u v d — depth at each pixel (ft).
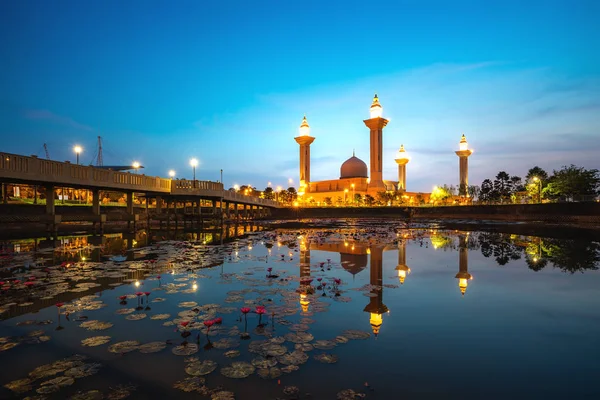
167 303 27.68
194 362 17.78
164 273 39.09
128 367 17.33
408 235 89.71
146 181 116.67
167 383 15.85
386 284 34.27
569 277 37.78
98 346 19.74
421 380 16.12
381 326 22.82
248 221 197.36
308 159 411.75
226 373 16.71
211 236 89.15
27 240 77.00
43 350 19.25
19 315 24.93
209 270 40.93
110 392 15.14
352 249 60.64
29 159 73.10
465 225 139.23
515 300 28.89
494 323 23.50
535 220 164.04
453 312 25.80
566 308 26.86
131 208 123.24
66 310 25.86
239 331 21.79
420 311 25.94
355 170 383.24
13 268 42.19
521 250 59.41
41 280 35.35
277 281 35.12
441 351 19.21
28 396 14.90
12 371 17.01
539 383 15.98
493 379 16.29
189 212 141.38
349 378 16.28
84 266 42.98
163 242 72.02
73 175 85.76
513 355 18.80
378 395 14.85
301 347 19.53
